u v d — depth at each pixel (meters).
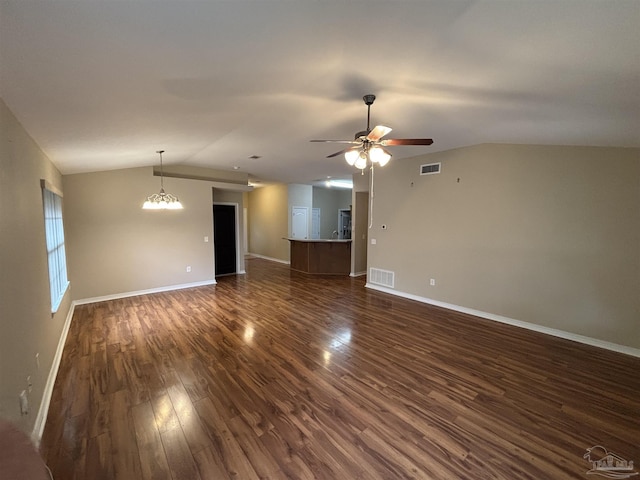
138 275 5.73
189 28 1.52
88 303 5.16
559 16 1.40
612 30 1.43
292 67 2.23
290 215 9.85
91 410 2.36
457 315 4.64
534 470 1.82
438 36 1.79
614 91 2.04
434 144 4.56
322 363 3.11
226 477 1.76
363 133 2.85
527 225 4.06
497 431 2.15
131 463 1.85
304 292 6.02
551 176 3.83
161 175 5.82
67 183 4.89
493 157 4.34
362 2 1.46
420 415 2.31
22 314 2.01
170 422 2.22
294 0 1.40
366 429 2.16
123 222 5.50
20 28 1.22
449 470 1.82
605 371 2.98
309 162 6.21
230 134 4.08
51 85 1.80
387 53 2.04
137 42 1.55
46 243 2.99
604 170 3.45
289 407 2.40
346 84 2.60
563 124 2.92
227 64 2.04
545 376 2.88
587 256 3.61
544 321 3.96
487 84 2.35
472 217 4.62
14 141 2.05
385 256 6.04
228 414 2.32
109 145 3.59
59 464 1.84
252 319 4.42
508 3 1.38
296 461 1.88
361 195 7.52
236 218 7.91
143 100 2.40
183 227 6.27
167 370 2.96
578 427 2.20
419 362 3.15
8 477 0.76
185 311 4.78
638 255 3.29
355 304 5.20
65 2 1.14
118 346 3.50
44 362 2.53
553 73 1.97
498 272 4.36
